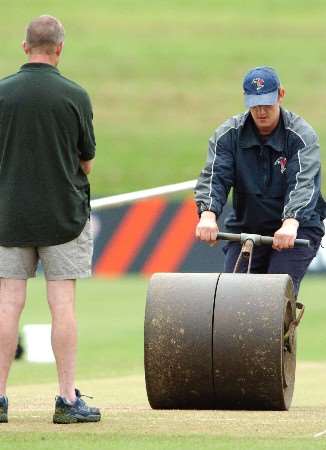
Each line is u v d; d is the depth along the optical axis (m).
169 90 101.38
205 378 22.12
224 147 24.38
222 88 101.94
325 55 108.94
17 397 27.23
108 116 96.06
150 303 22.28
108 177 83.56
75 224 20.97
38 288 58.41
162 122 95.06
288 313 22.67
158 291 22.34
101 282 60.47
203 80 103.56
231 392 22.19
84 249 21.30
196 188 24.25
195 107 98.00
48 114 20.72
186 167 86.12
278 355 21.72
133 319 50.38
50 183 20.81
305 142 24.00
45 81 20.83
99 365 39.03
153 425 20.81
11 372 37.62
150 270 60.25
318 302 53.94
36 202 20.81
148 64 107.00
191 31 115.88
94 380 33.84
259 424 20.95
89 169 21.47
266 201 24.52
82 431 20.12
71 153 20.92
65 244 21.02
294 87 100.19
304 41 112.81
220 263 58.78
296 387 30.30
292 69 104.88
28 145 20.75
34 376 36.56
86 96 21.11
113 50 109.94
